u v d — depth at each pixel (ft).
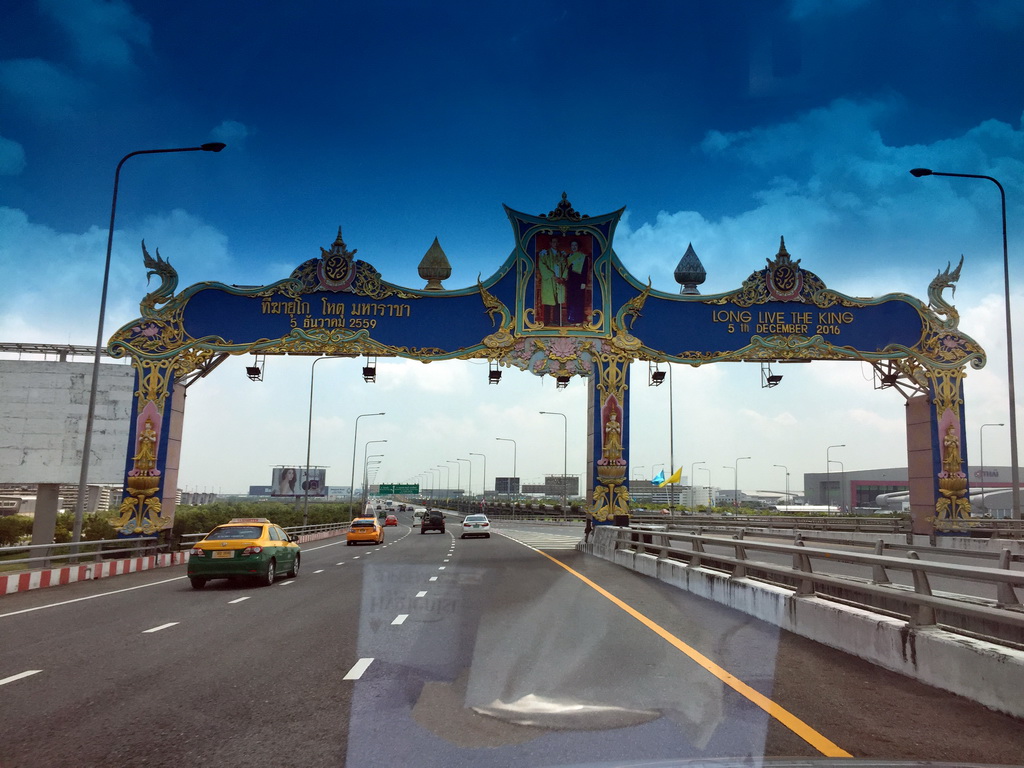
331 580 63.87
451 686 21.94
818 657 28.22
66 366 117.91
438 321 95.66
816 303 97.76
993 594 45.70
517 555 94.02
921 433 97.66
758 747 16.61
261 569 59.06
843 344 97.30
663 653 28.14
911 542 82.64
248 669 27.30
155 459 90.02
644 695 21.27
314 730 19.29
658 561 59.82
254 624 38.83
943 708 21.06
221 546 58.95
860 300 98.07
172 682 25.35
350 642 32.45
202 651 31.17
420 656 27.22
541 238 97.76
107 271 78.59
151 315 92.58
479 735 17.57
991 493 337.72
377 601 36.14
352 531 135.23
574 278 97.40
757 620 37.45
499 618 35.22
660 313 97.71
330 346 93.71
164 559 87.56
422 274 96.99
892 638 25.98
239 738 18.79
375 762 16.34
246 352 93.30
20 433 116.16
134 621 40.88
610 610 40.40
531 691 20.77
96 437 116.57
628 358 96.58
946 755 16.72
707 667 25.67
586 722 18.33
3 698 23.32
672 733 17.49
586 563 78.89
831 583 31.37
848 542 64.23
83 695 23.66
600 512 95.04
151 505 89.25
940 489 94.84
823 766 14.38
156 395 91.61
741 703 21.07
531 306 96.68
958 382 96.37
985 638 23.00
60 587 62.59
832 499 492.54
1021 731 18.85
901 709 20.93
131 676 26.45
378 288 95.20
